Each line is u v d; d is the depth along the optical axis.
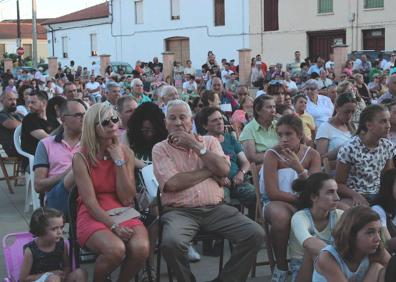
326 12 32.06
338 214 4.61
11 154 8.41
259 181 5.44
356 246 3.71
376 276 3.79
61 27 47.00
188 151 4.95
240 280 4.74
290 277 5.16
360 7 30.88
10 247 4.68
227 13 35.16
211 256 5.88
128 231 4.35
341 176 5.25
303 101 8.49
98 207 4.43
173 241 4.48
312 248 4.32
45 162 5.50
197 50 36.94
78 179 4.47
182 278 4.54
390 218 4.71
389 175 4.67
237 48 34.91
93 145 4.50
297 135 5.06
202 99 8.73
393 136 6.06
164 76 29.81
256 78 27.44
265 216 4.98
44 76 29.17
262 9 34.00
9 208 7.69
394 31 29.92
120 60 41.66
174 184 4.78
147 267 4.97
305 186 4.62
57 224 4.39
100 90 21.11
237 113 9.25
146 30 39.59
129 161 4.66
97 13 43.41
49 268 4.44
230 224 4.75
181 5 37.47
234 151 6.21
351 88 9.01
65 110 5.56
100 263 4.25
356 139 5.23
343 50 25.11
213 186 4.90
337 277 3.77
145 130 5.77
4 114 8.50
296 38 33.16
